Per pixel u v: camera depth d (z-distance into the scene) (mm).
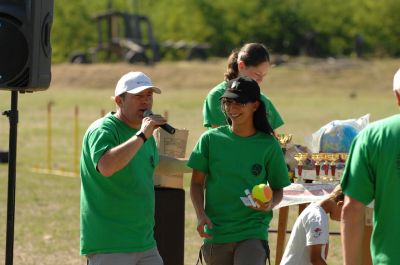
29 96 92250
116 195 13891
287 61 124125
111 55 131750
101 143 13703
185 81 112500
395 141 11219
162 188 16109
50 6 15406
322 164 16859
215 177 14734
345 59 131000
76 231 27047
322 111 79500
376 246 11461
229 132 14797
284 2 155375
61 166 43656
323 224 14734
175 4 161750
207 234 14617
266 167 14805
